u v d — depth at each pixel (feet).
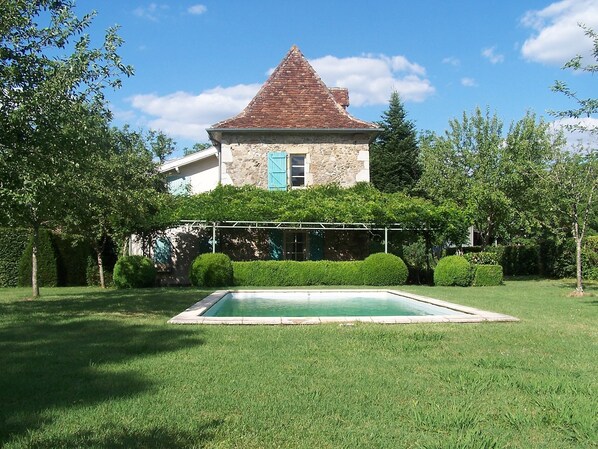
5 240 63.16
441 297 42.80
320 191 61.82
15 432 11.87
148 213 59.31
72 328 26.73
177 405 13.83
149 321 29.12
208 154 74.59
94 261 66.74
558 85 38.63
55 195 34.53
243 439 11.58
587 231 77.71
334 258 64.90
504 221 77.15
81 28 30.83
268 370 17.62
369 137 65.00
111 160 63.87
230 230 65.16
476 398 14.64
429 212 59.11
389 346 21.62
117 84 31.83
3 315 32.14
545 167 59.16
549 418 12.87
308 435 11.84
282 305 43.24
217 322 27.78
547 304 38.01
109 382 16.01
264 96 67.31
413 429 12.26
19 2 27.61
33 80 28.32
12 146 28.02
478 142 79.82
